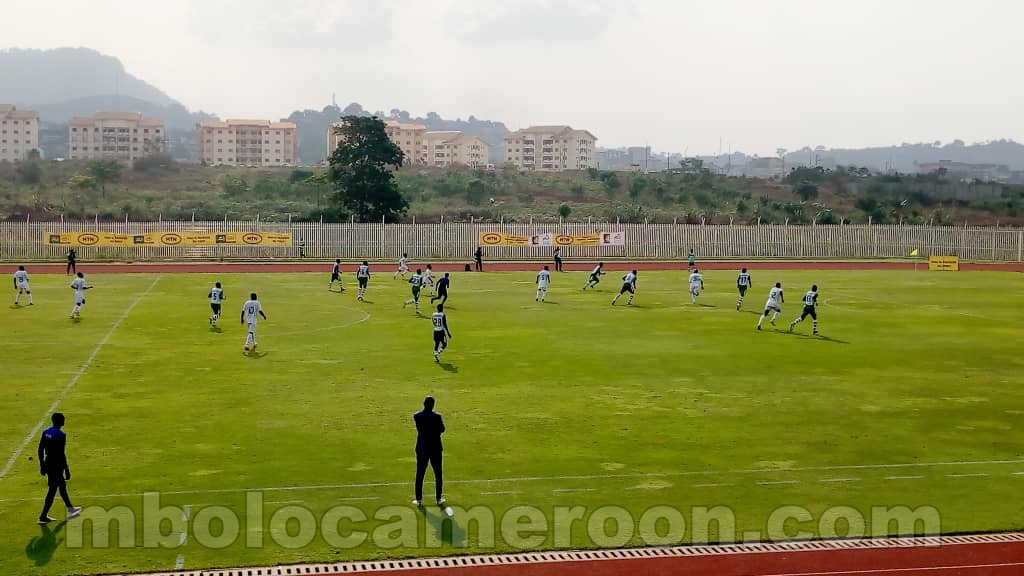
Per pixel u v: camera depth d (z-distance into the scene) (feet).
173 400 85.81
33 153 648.38
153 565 50.01
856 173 534.78
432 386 93.15
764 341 124.26
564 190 472.44
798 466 68.28
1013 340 127.44
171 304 154.71
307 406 84.12
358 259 260.21
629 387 93.86
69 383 92.48
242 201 423.23
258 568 49.98
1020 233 291.58
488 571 50.14
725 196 458.50
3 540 52.70
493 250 268.21
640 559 51.88
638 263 261.24
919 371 104.58
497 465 67.36
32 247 244.42
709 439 74.95
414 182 476.95
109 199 417.49
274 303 158.30
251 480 63.26
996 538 55.31
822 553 52.90
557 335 126.82
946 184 479.41
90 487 61.41
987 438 76.59
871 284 207.00
